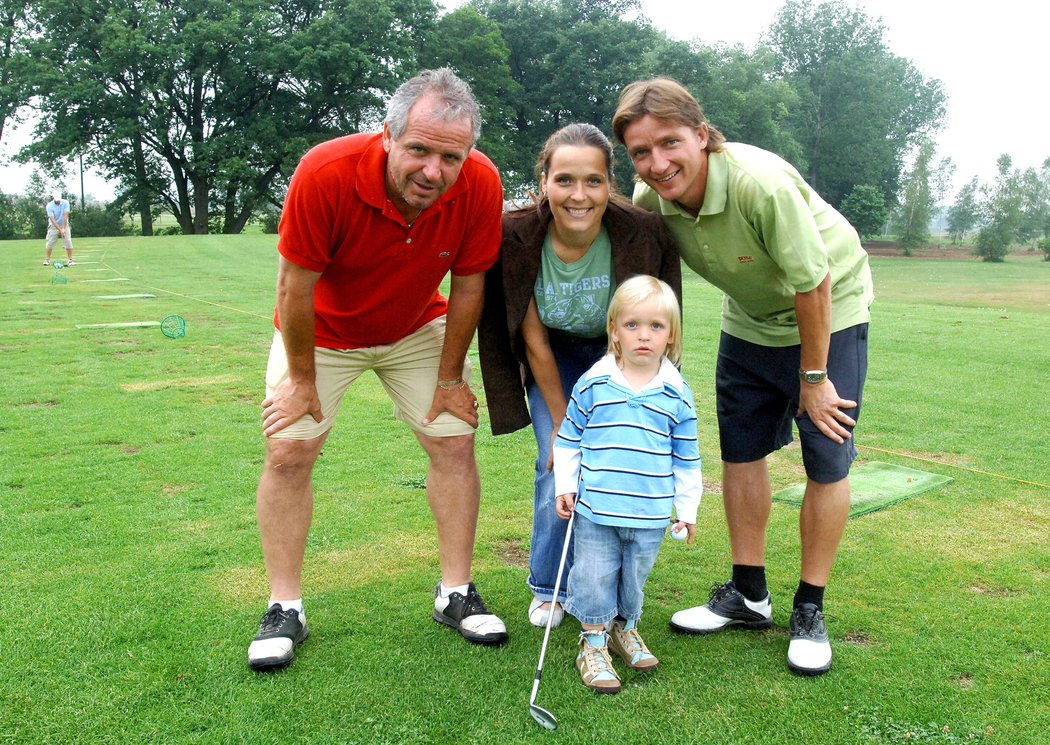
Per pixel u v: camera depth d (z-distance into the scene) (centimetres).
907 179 5891
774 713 253
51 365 793
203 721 247
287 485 289
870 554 373
